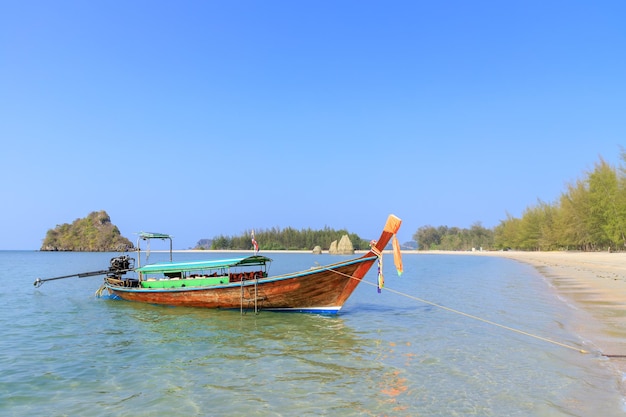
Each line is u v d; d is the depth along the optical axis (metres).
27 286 38.88
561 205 96.12
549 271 48.28
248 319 20.66
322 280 20.34
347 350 14.73
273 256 127.50
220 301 22.45
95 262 90.94
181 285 24.06
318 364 13.08
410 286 36.72
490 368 12.19
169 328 18.97
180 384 11.45
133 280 26.97
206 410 9.64
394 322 19.67
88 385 11.51
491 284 37.22
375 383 11.21
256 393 10.66
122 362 13.67
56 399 10.52
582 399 9.56
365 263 19.95
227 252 191.12
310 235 180.62
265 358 13.88
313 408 9.62
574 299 24.56
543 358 12.91
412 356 13.77
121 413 9.57
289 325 19.25
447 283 39.22
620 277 35.38
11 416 9.50
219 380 11.72
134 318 21.59
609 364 12.00
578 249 99.88
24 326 19.81
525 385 10.65
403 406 9.61
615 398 9.55
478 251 155.62
